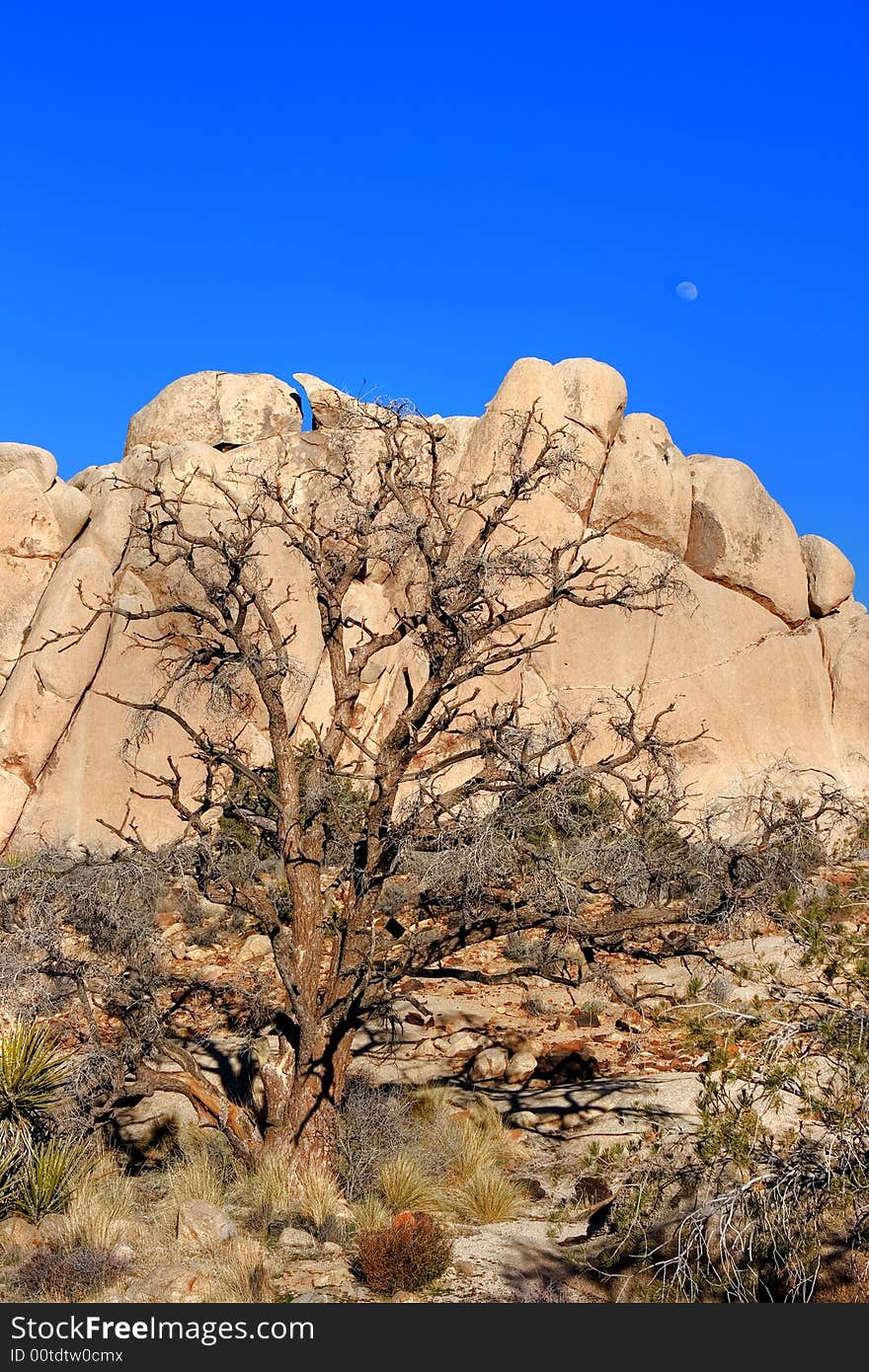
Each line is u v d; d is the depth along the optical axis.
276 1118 8.55
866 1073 5.34
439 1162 8.84
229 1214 7.96
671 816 8.94
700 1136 6.24
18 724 19.20
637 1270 6.65
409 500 10.11
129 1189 8.34
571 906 7.96
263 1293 6.77
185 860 8.80
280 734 9.27
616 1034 12.55
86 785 19.55
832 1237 6.27
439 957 8.76
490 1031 12.66
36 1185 7.94
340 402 10.38
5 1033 8.75
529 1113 10.04
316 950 8.83
